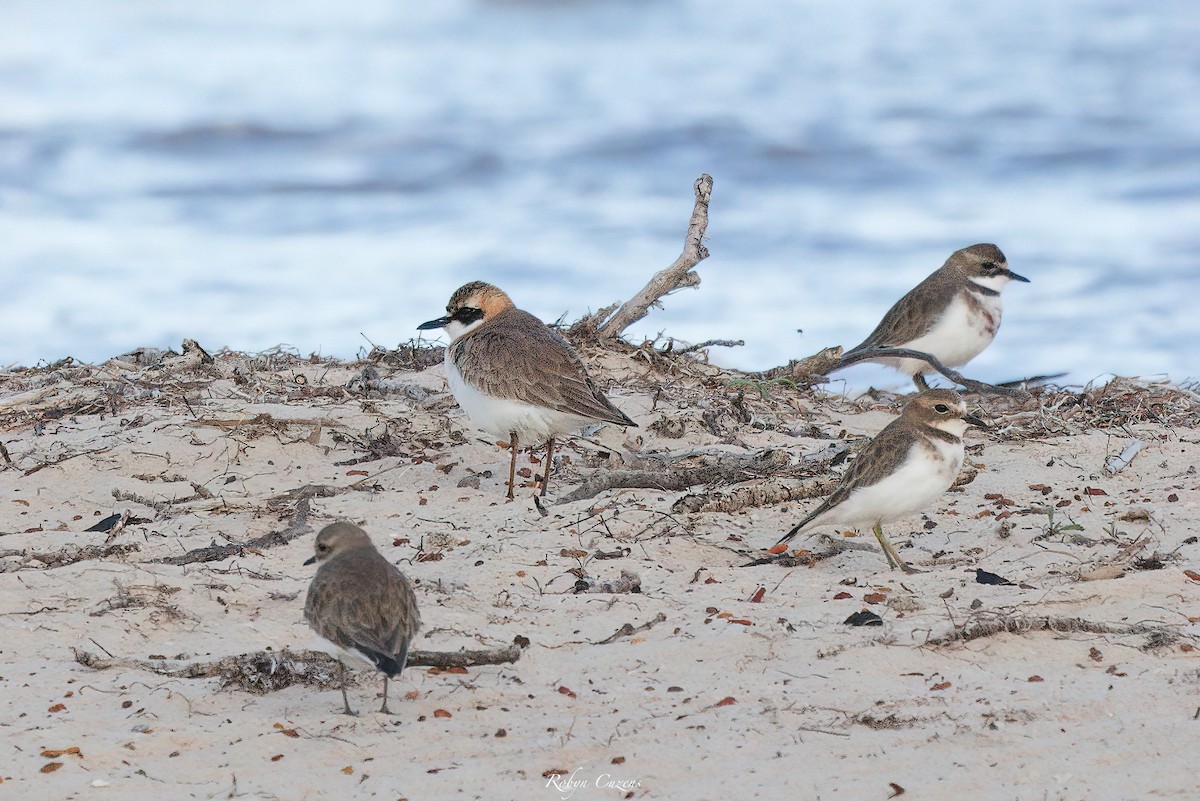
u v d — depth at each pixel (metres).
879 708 8.47
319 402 15.25
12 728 8.26
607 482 12.98
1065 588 10.12
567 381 12.81
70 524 12.08
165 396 15.32
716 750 8.04
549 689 8.89
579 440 14.65
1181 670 8.91
